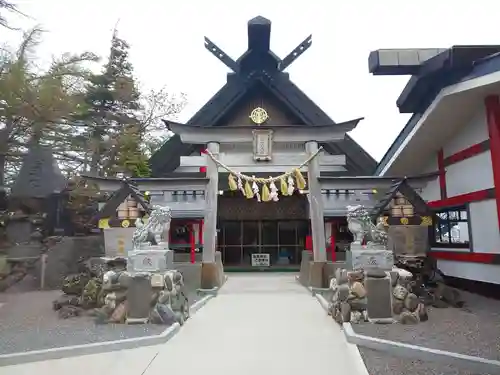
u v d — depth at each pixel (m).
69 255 12.96
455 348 4.93
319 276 11.06
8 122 13.83
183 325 6.71
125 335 5.74
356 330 5.92
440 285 8.29
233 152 12.20
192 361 4.67
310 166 11.88
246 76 14.26
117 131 18.30
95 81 18.12
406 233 8.48
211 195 11.72
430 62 8.57
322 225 11.57
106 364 4.58
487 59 7.55
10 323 6.79
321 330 6.27
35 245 13.00
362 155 14.67
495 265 8.73
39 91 13.26
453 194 10.59
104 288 6.97
